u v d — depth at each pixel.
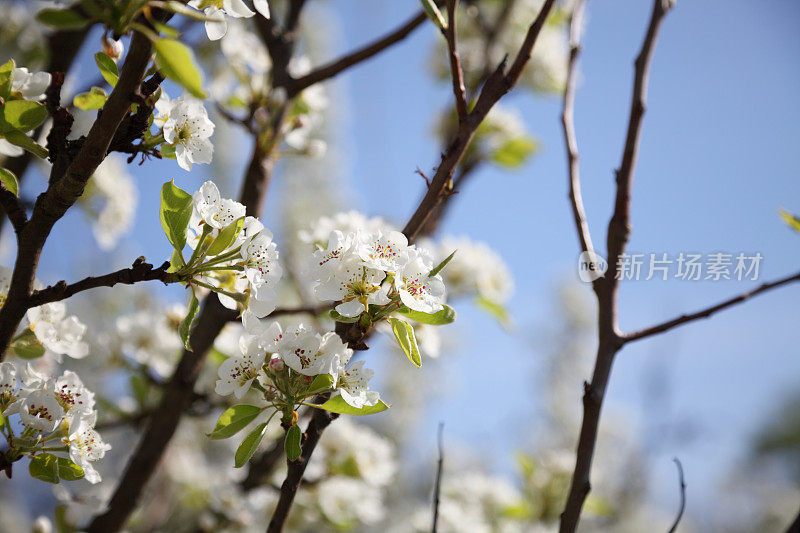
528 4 2.75
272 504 2.07
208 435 1.39
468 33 2.71
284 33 1.79
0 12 2.19
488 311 2.00
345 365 1.40
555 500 2.28
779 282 1.47
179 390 1.70
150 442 1.69
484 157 2.35
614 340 1.49
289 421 1.39
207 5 1.40
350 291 1.40
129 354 1.94
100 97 1.42
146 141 1.43
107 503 1.69
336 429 1.99
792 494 5.43
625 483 3.90
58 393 1.43
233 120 1.77
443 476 2.71
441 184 1.46
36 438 1.41
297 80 1.77
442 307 1.40
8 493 4.27
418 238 2.02
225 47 1.79
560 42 2.78
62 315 1.48
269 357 1.41
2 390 1.41
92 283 1.40
